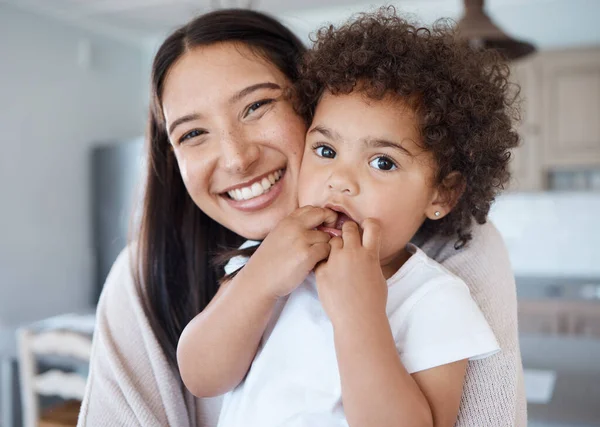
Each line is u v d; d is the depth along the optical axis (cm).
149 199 101
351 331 69
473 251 87
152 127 101
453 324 74
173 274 100
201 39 90
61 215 409
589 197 390
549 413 158
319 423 75
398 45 81
